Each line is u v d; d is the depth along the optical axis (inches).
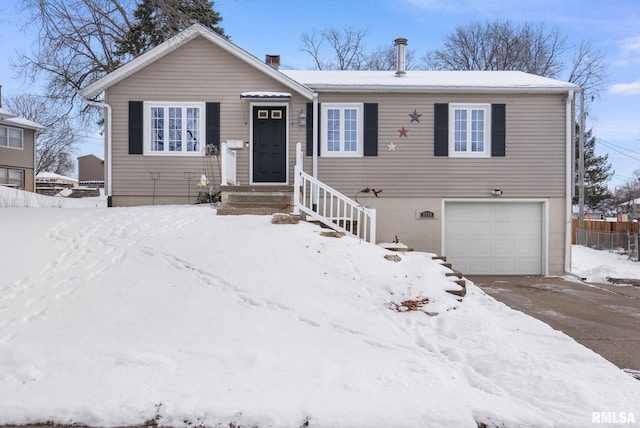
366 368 167.6
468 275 503.5
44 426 133.1
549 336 216.7
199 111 488.1
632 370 190.2
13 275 249.1
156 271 259.0
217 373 160.4
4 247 287.7
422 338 202.7
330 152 497.7
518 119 500.1
